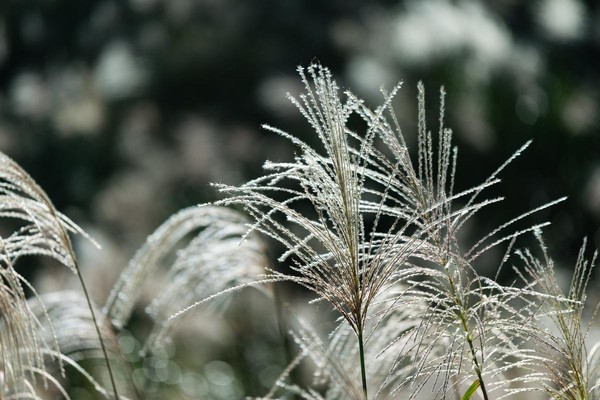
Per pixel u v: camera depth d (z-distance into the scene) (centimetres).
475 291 255
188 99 1409
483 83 1094
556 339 263
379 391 254
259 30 1430
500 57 1118
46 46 1653
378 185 846
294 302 647
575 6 1282
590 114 1130
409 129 1009
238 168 1134
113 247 838
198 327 614
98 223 1022
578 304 266
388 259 247
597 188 1012
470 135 1045
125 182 1132
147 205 1035
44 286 715
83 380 558
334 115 243
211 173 1106
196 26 1470
